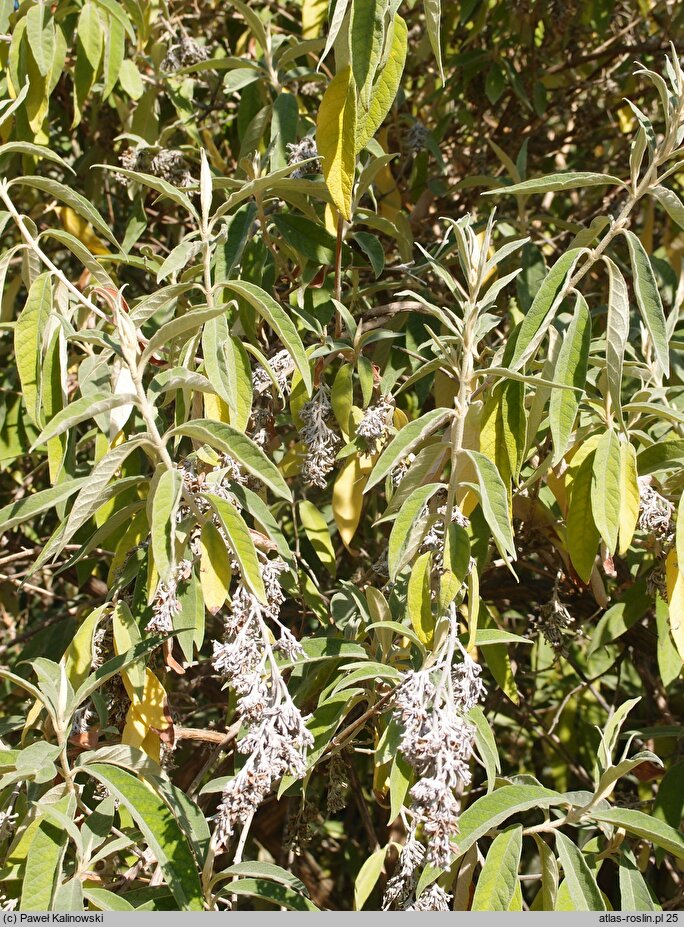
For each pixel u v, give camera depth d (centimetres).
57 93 254
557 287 142
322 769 182
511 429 140
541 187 143
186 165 230
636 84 297
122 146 251
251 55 267
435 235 270
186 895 125
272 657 119
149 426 128
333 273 195
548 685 266
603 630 179
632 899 142
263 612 136
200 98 280
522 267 202
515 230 219
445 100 283
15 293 213
